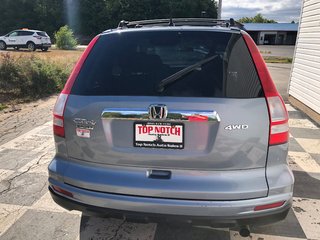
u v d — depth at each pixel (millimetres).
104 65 2105
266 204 1831
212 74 1911
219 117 1781
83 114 1977
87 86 2049
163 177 1899
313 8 6250
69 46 30656
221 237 2414
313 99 6039
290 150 4309
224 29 2107
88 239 2414
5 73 8203
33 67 8672
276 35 60812
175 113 1814
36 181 3357
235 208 1809
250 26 61562
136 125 1890
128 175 1951
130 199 1911
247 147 1813
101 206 1976
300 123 5762
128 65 2070
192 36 2088
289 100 7730
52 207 2855
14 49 25578
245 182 1824
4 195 3059
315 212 2742
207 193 1823
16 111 6602
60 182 2125
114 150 1957
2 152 4199
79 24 56344
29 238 2424
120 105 1905
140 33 2180
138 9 54156
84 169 2045
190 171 1875
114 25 55438
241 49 1978
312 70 6125
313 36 6152
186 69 1942
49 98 8047
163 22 2689
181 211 1849
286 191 1874
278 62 20531
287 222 2586
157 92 1896
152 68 2021
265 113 1808
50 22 55312
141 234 2469
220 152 1818
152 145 1895
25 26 54938
